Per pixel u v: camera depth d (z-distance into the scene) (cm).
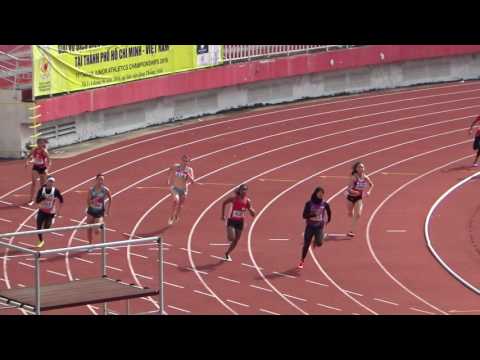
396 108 5834
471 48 6406
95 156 4875
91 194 3716
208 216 4191
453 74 6406
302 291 3503
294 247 3894
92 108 5022
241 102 5731
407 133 5403
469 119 5666
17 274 3544
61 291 2436
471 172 4803
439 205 4378
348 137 5312
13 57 4834
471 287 3566
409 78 6294
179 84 5400
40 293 2422
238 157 4959
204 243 3909
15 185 4444
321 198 3650
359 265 3747
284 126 5456
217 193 4459
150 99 5331
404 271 3703
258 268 3691
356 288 3541
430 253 3875
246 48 5700
